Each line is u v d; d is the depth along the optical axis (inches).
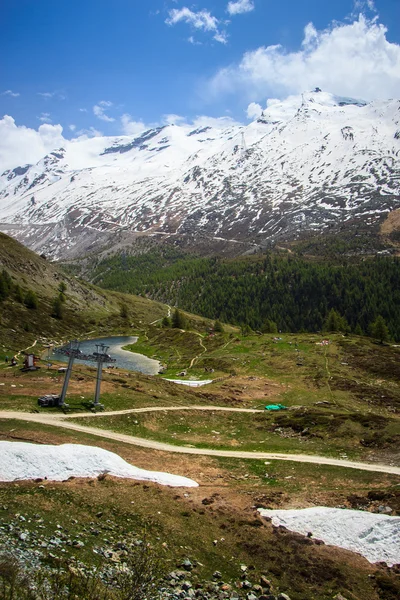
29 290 7032.5
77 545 1112.8
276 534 1306.6
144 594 907.4
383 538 1263.5
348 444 2149.4
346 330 6609.3
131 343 6919.3
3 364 3747.5
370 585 1120.2
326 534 1316.4
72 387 2787.9
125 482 1574.8
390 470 1809.8
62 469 1588.3
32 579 880.9
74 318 7647.6
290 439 2284.7
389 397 3545.8
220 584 1074.1
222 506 1460.4
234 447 2161.7
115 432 2158.0
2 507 1277.1
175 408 2652.6
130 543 1176.2
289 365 4436.5
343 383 3855.8
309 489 1632.6
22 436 1833.2
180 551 1186.0
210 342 5895.7
